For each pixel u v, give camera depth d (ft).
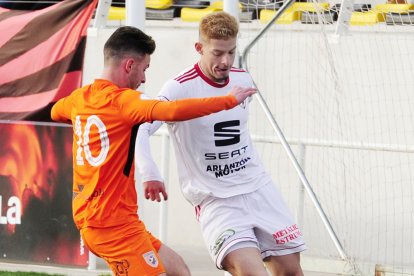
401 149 51.60
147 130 35.19
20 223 55.21
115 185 32.78
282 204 37.01
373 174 55.11
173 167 61.52
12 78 54.34
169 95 35.40
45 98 53.88
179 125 35.81
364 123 56.29
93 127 32.81
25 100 54.39
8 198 55.31
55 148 54.13
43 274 52.70
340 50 56.70
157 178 34.63
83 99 33.37
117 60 33.14
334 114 57.06
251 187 36.55
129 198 33.30
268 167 58.13
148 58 33.71
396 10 61.00
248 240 35.63
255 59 58.80
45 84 53.83
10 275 52.13
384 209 55.01
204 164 36.24
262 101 51.29
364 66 56.18
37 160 54.60
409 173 54.34
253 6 64.18
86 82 59.67
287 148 50.67
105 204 32.81
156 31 61.62
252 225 36.11
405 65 55.36
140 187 51.24
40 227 54.80
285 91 58.34
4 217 55.57
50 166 54.34
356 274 52.06
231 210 36.19
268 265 37.29
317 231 55.47
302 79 57.88
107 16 60.13
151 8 69.15
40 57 53.72
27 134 54.60
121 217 32.91
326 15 58.54
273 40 58.49
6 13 55.06
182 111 30.83
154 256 33.32
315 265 53.47
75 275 52.70
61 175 54.19
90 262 53.83
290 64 58.08
